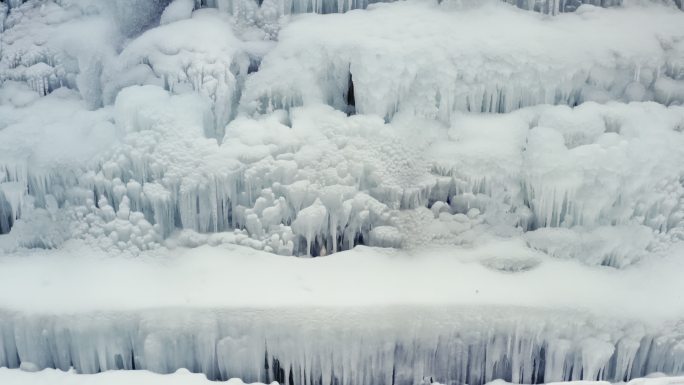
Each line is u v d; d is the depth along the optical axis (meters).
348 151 5.79
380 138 5.83
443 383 5.42
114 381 5.02
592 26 6.23
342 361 5.29
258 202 5.63
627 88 6.13
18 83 6.17
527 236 5.81
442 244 5.78
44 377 5.07
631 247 5.65
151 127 5.66
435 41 5.91
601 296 5.39
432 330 5.27
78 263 5.55
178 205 5.73
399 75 5.85
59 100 6.15
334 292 5.34
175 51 5.87
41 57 6.16
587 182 5.66
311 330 5.19
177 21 6.18
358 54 5.87
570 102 6.18
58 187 5.78
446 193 5.94
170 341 5.20
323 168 5.74
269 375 5.40
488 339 5.33
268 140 5.76
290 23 6.24
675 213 5.79
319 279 5.45
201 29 5.98
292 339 5.23
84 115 5.98
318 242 5.91
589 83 6.14
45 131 5.84
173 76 5.86
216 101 5.84
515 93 6.04
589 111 5.87
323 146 5.78
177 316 5.18
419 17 6.10
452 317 5.27
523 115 5.98
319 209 5.65
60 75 6.20
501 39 5.94
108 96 6.07
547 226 5.82
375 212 5.78
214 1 6.46
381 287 5.39
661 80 6.14
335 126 5.84
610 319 5.32
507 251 5.70
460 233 5.81
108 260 5.55
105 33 6.20
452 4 6.23
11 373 5.12
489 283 5.47
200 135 5.66
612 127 5.96
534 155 5.71
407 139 5.89
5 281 5.41
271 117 5.93
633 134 5.81
